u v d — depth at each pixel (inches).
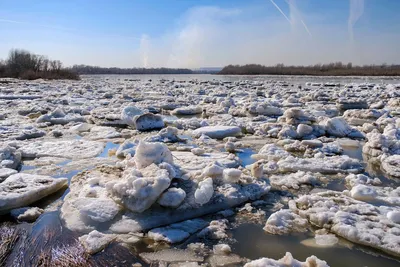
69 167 251.1
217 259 133.6
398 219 155.6
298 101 697.6
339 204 177.5
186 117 550.6
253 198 189.2
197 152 282.0
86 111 550.3
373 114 482.6
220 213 172.4
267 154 286.2
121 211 166.9
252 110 528.1
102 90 1019.9
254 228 158.7
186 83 1576.0
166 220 161.5
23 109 559.2
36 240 145.7
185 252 138.3
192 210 169.8
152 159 200.5
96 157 284.0
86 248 138.6
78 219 161.0
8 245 141.7
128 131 411.2
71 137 376.5
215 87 1238.9
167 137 348.8
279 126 399.2
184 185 189.0
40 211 173.0
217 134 376.8
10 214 171.3
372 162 269.7
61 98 760.3
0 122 440.5
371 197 185.2
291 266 113.0
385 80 1876.2
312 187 211.5
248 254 137.2
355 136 372.5
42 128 432.5
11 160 248.2
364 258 134.2
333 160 258.7
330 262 131.6
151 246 142.3
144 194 163.2
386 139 290.0
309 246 143.1
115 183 173.5
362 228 149.1
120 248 140.4
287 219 163.0
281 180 218.5
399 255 133.9
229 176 197.5
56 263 129.6
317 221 159.5
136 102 698.2
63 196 194.5
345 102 617.6
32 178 202.4
